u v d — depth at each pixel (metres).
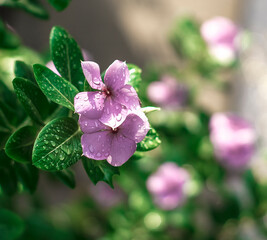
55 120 0.37
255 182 0.83
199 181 0.82
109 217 0.88
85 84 0.38
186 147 0.84
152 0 1.10
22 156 0.41
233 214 0.85
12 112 0.45
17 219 0.56
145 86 0.83
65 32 0.42
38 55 0.67
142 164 0.81
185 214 0.84
